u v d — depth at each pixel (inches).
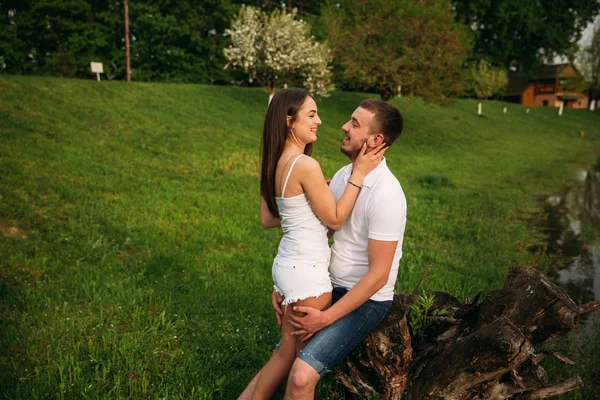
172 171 437.4
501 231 354.9
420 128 1069.1
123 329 156.9
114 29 1480.1
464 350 92.4
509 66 2507.4
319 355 92.4
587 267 289.3
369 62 952.9
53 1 1360.7
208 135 605.3
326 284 94.7
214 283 202.8
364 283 89.3
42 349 139.8
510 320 96.3
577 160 877.8
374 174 93.0
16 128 449.4
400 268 240.1
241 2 1702.8
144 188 359.6
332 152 680.4
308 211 93.5
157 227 278.4
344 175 101.8
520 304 99.7
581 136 1354.6
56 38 1424.7
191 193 365.4
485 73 1573.6
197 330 159.8
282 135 94.1
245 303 183.3
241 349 150.2
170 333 155.3
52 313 160.7
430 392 94.8
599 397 138.0
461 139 1055.6
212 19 1567.4
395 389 101.6
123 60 1466.5
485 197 477.7
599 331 178.5
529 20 2235.5
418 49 971.9
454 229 343.6
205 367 135.0
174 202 337.4
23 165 349.7
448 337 107.2
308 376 91.3
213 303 181.5
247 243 270.7
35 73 1382.9
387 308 97.9
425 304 108.6
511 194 511.8
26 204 271.3
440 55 980.6
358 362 106.1
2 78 610.9
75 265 213.0
